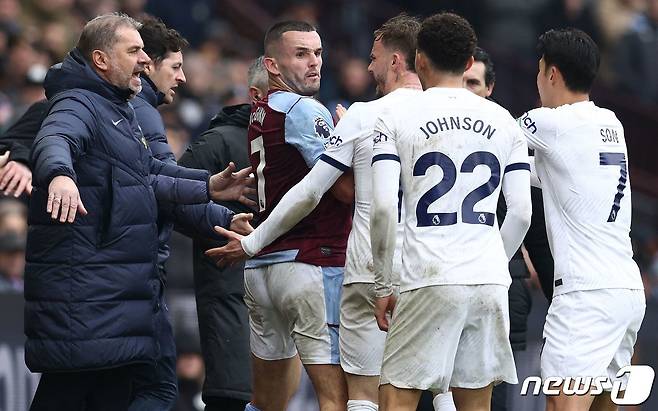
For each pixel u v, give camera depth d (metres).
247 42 57.72
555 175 23.84
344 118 22.56
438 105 21.33
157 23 26.06
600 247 23.62
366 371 22.78
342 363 23.00
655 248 47.38
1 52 42.66
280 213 22.61
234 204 26.89
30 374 31.58
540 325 35.25
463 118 21.28
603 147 23.81
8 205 33.75
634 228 52.69
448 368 21.11
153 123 25.28
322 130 23.28
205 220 24.61
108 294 22.27
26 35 44.16
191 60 47.91
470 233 21.05
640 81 58.62
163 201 24.14
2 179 25.31
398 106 21.48
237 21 58.16
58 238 22.08
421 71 21.86
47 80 22.97
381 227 21.05
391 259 21.23
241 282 27.00
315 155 23.16
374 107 22.53
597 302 23.47
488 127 21.36
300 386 33.50
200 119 44.62
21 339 31.50
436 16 21.78
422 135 21.17
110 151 22.44
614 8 59.69
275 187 23.84
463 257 20.92
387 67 23.41
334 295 23.31
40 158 21.28
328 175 22.44
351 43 57.16
